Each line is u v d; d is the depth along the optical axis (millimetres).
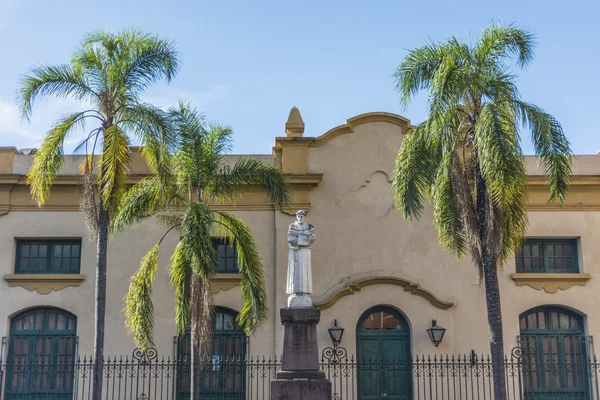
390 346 20516
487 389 20031
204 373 20359
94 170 21062
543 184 21312
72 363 20344
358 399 20047
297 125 21812
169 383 19984
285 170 21344
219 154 17812
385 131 21750
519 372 19594
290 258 16125
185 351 20547
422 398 19859
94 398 15633
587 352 20719
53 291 20688
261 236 21125
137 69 16828
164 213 18609
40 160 16203
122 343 20359
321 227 21109
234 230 17688
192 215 16438
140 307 16766
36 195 18297
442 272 20891
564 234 21328
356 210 21266
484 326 20547
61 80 16422
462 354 20297
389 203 21344
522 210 15734
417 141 16281
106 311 20516
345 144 21672
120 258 20875
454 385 19875
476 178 15812
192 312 16375
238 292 20766
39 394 20203
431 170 16344
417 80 16141
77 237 21062
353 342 20219
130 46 16812
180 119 16922
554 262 21469
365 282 20516
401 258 20969
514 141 14656
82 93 16625
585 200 21484
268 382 20188
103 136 16391
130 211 16703
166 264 20875
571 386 20641
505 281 20953
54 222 21094
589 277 20938
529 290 20922
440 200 16328
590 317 20797
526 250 21500
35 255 21203
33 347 20594
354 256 20953
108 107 16625
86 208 16391
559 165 15133
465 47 16016
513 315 20734
